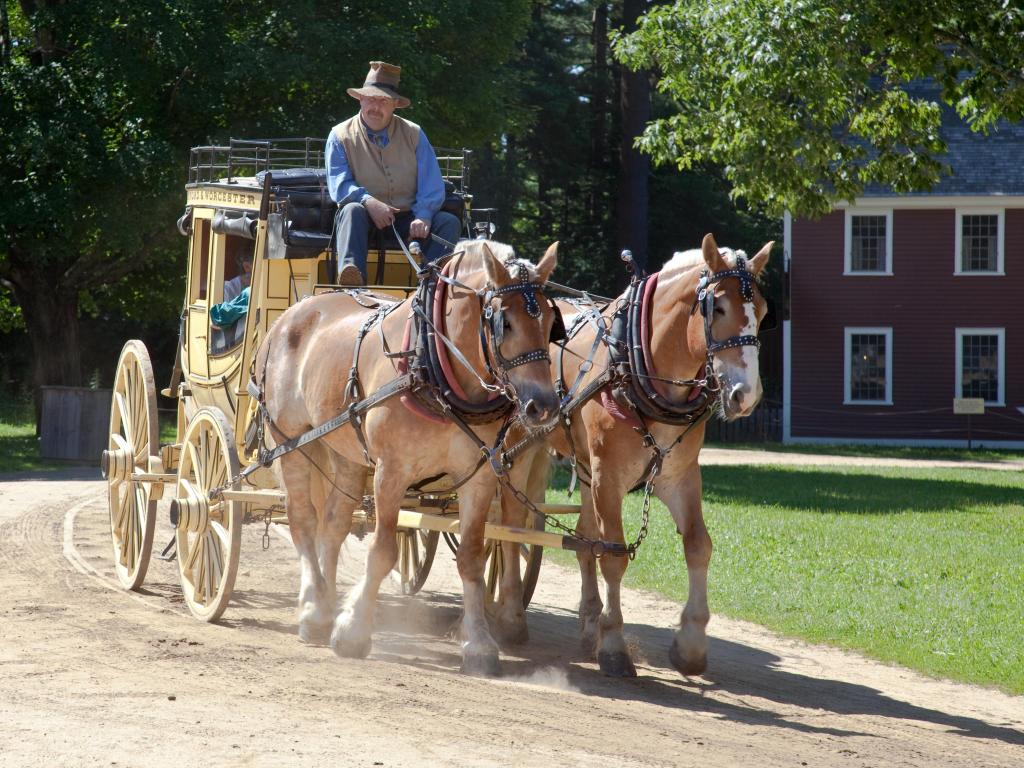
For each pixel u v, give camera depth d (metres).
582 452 8.39
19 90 25.61
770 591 11.76
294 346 9.03
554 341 7.21
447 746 5.74
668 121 20.77
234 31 26.62
